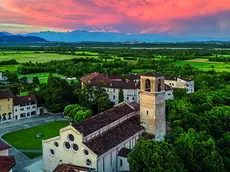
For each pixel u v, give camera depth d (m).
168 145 72.38
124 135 88.44
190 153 75.94
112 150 80.69
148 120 95.88
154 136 94.75
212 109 134.62
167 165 65.38
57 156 83.94
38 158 97.00
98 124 85.81
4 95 145.12
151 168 65.31
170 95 169.38
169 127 117.88
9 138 117.38
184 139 84.62
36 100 158.25
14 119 148.50
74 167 74.50
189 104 136.88
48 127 133.12
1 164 69.69
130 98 168.38
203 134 101.12
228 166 87.00
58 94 156.12
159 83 94.81
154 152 67.50
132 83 172.50
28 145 109.12
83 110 131.62
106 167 79.00
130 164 71.06
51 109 156.12
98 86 153.12
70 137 80.00
